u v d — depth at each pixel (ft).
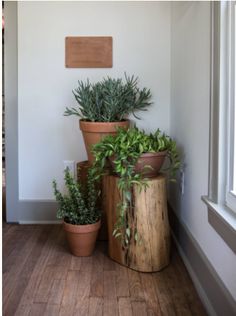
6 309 5.36
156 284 6.17
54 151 8.97
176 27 7.93
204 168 5.78
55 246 7.73
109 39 8.58
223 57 4.95
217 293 4.99
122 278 6.36
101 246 7.76
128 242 6.66
